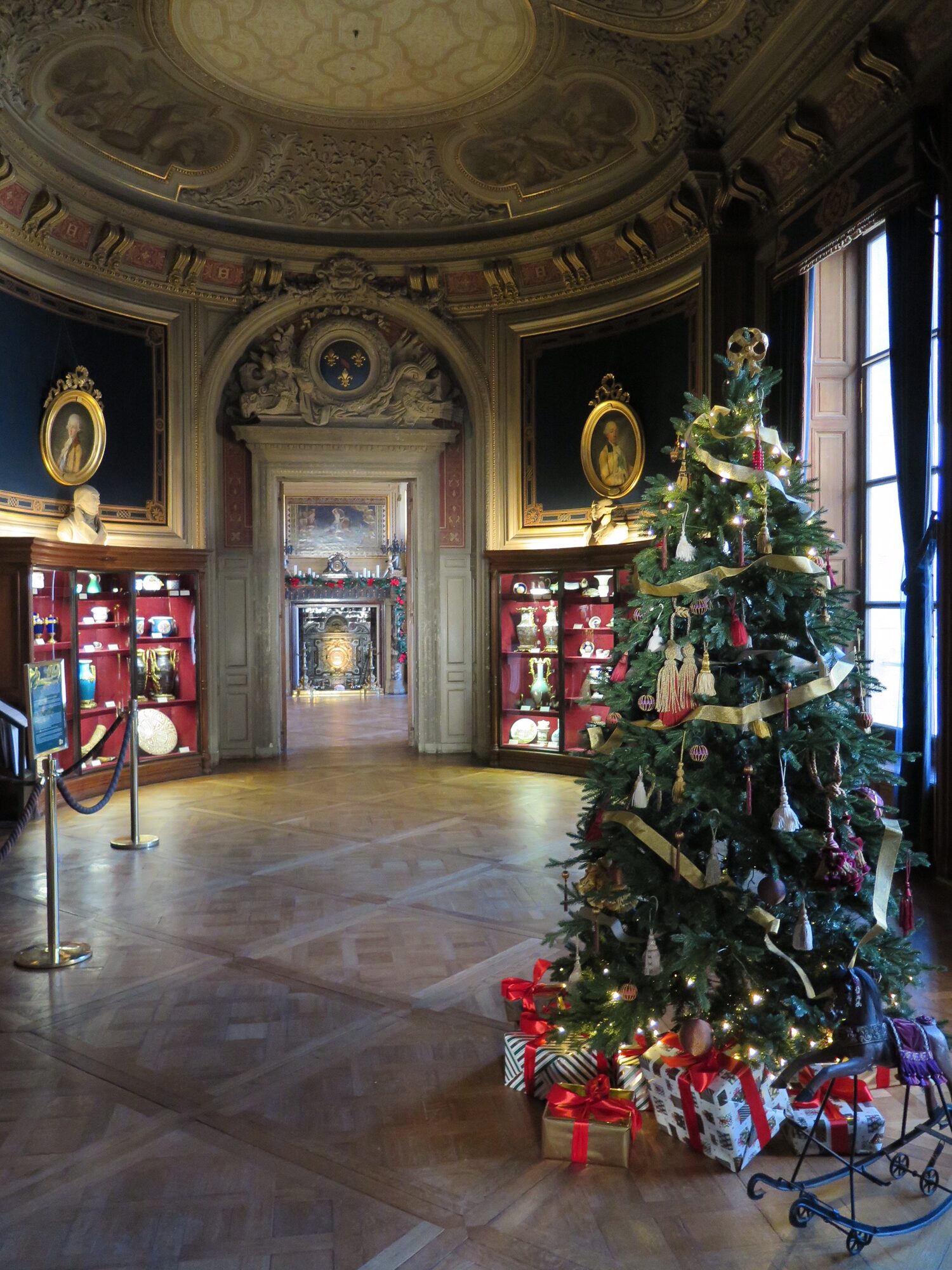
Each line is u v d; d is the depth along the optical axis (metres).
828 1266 2.62
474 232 11.20
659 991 3.41
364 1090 3.61
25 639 8.28
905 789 6.34
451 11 8.04
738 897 3.30
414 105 9.49
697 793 3.27
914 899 5.73
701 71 8.03
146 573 10.37
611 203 10.20
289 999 4.47
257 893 6.18
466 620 12.12
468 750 12.23
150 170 9.95
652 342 10.21
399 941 5.25
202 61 8.70
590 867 3.64
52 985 4.65
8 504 9.11
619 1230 2.78
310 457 11.73
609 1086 3.38
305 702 19.73
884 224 7.29
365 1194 2.95
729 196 8.57
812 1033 3.29
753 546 3.43
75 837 7.75
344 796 9.51
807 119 7.21
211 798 9.41
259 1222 2.81
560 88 9.02
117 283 10.44
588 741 4.03
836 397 7.79
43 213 9.24
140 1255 2.66
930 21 5.86
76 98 8.75
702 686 3.22
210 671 11.51
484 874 6.60
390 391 11.69
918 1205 2.89
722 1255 2.67
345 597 22.88
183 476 11.16
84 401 9.88
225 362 11.35
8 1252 2.67
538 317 11.23
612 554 10.14
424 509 12.02
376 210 11.01
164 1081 3.68
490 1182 3.02
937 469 6.29
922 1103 3.51
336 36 8.35
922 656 6.23
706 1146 3.17
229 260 11.10
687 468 3.63
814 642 3.36
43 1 7.55
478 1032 4.12
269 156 10.18
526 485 11.46
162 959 5.00
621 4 7.55
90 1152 3.18
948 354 6.00
